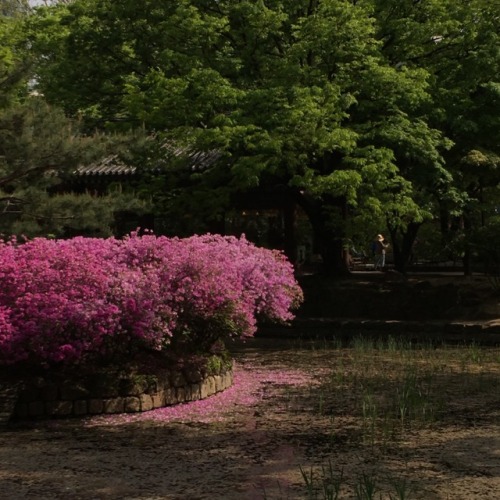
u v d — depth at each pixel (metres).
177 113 15.76
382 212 16.67
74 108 19.28
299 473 6.09
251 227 22.47
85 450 6.89
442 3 17.89
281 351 14.77
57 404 8.20
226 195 17.19
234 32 17.39
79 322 8.05
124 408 8.48
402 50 18.27
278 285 10.90
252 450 6.86
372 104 16.61
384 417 8.31
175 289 9.05
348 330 17.11
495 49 17.33
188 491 5.61
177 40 17.17
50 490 5.68
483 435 7.41
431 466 6.25
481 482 5.75
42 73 19.62
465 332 15.98
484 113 18.05
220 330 9.75
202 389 9.47
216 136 15.01
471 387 10.28
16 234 13.50
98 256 8.97
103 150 14.13
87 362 8.67
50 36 20.67
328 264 20.11
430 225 23.95
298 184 15.80
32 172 14.31
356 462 6.40
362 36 15.99
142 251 9.16
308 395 9.72
